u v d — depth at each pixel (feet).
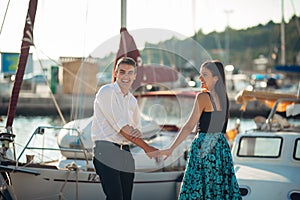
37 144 29.96
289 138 26.27
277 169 25.39
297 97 32.01
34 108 80.18
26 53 26.22
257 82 107.65
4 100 71.46
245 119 76.48
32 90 81.41
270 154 26.35
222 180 19.52
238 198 19.58
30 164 24.00
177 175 26.73
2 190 23.99
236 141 27.17
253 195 23.52
